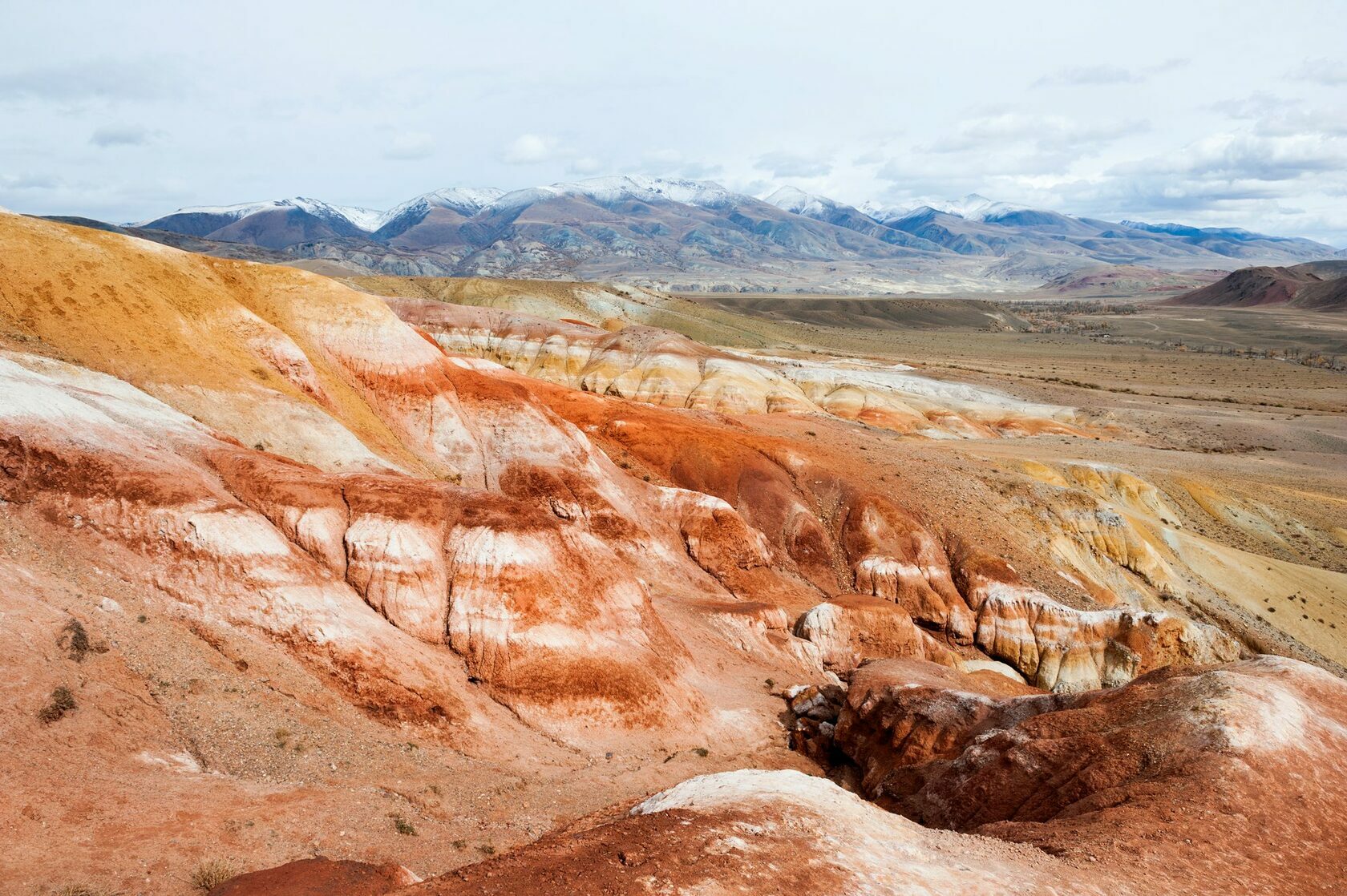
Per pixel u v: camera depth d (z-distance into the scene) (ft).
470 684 112.47
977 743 104.47
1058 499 240.53
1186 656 179.73
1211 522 279.08
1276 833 75.15
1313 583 234.79
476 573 118.83
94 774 68.80
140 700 81.56
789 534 214.07
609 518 185.47
